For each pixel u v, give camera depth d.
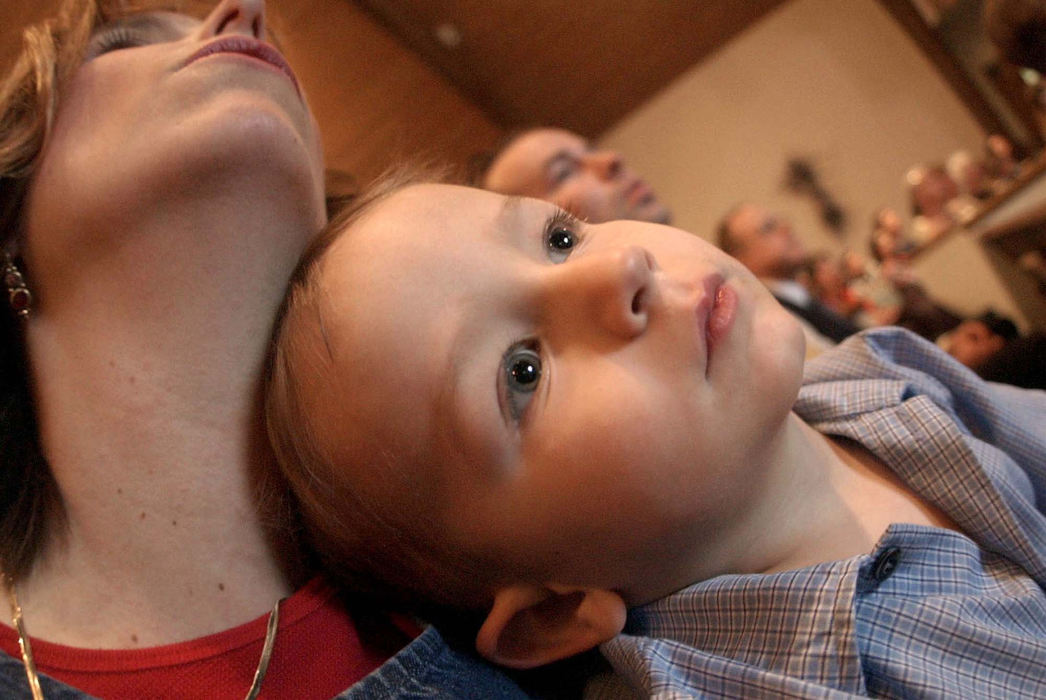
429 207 0.76
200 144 0.67
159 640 0.65
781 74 3.96
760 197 4.10
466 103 3.71
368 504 0.73
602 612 0.73
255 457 0.74
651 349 0.66
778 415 0.69
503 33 3.46
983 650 0.66
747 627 0.70
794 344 0.71
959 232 2.64
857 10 3.67
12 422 0.74
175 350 0.71
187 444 0.70
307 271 0.76
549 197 1.79
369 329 0.69
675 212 4.29
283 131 0.71
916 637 0.67
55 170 0.70
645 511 0.67
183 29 0.94
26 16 1.17
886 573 0.70
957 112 3.49
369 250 0.73
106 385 0.69
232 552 0.70
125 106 0.71
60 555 0.69
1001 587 0.73
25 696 0.58
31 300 0.73
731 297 0.70
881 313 2.92
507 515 0.70
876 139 3.76
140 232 0.68
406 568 0.77
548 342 0.69
